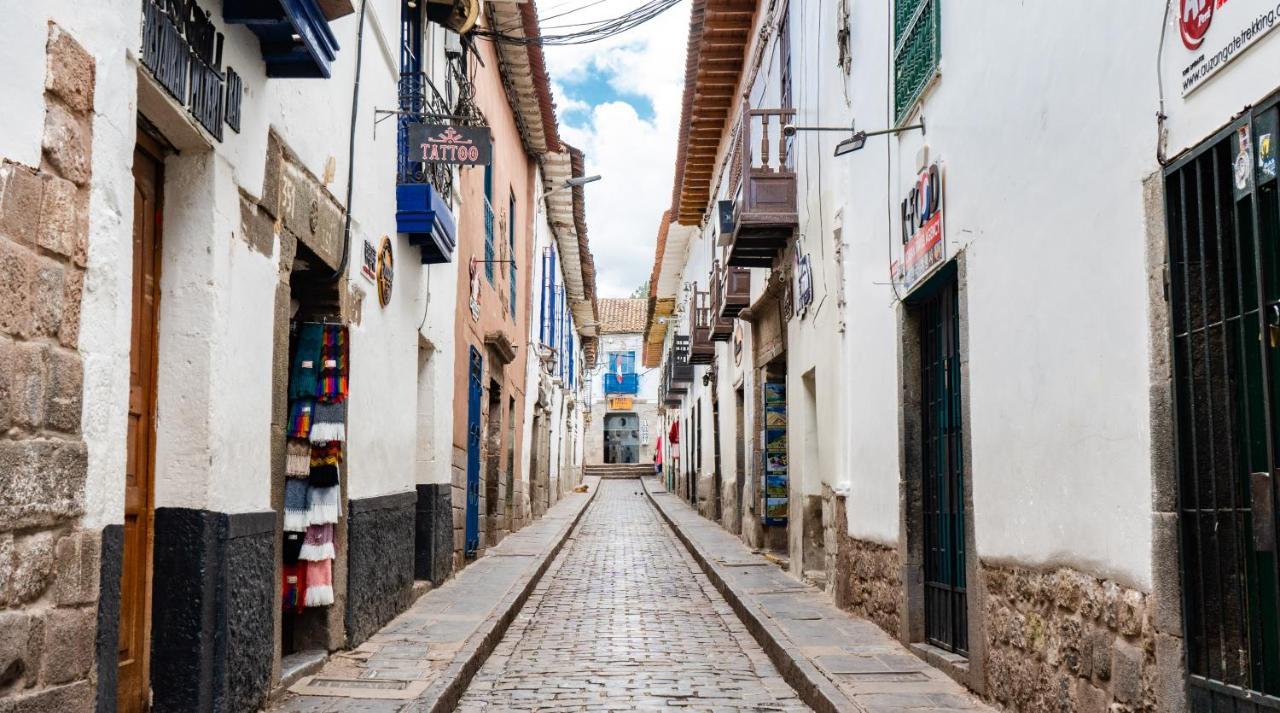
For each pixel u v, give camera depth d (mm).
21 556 3164
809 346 11586
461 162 8367
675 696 6723
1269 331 3432
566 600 11523
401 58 9297
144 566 4805
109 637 3676
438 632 8148
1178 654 3918
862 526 9039
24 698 3170
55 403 3354
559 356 29312
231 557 5105
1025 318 5383
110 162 3697
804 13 11555
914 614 7555
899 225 7887
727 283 16453
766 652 8289
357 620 7559
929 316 7641
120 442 3771
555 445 29984
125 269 3811
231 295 5172
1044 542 5156
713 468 23125
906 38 7539
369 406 8039
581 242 26797
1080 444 4723
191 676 4816
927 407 7641
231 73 5105
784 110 11914
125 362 3814
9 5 3143
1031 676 5312
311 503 6789
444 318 11438
